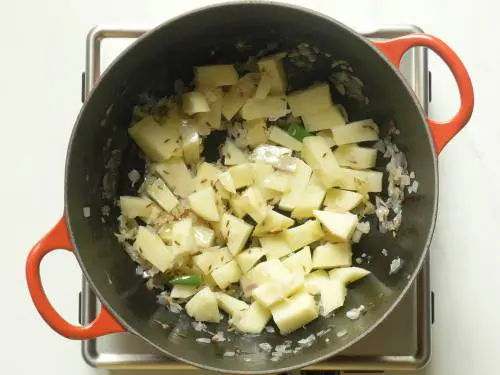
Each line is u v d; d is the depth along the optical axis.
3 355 0.56
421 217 0.48
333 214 0.53
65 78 0.58
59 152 0.58
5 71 0.58
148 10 0.57
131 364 0.52
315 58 0.53
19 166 0.57
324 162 0.54
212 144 0.56
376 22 0.57
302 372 0.55
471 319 0.56
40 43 0.58
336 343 0.48
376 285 0.53
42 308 0.45
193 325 0.53
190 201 0.53
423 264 0.51
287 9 0.47
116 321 0.46
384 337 0.53
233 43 0.53
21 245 0.57
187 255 0.53
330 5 0.57
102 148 0.52
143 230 0.53
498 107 0.57
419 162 0.49
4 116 0.58
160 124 0.54
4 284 0.57
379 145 0.55
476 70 0.57
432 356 0.56
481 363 0.56
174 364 0.53
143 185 0.55
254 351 0.51
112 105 0.51
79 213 0.48
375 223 0.54
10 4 0.58
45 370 0.56
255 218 0.53
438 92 0.57
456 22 0.58
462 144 0.57
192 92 0.54
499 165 0.57
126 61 0.48
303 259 0.53
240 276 0.54
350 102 0.55
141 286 0.53
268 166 0.54
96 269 0.49
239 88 0.55
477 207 0.57
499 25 0.58
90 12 0.58
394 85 0.48
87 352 0.52
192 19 0.48
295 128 0.55
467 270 0.56
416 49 0.54
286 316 0.51
